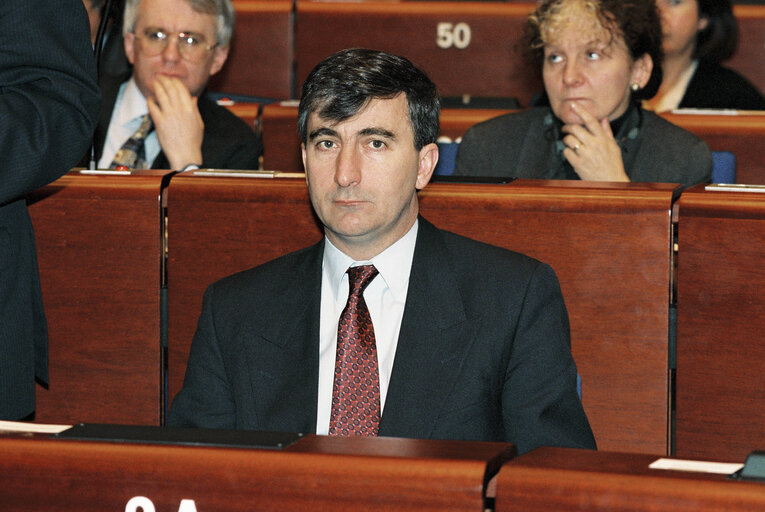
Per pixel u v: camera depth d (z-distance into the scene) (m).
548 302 3.67
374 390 3.57
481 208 4.57
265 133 8.11
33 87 3.63
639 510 1.91
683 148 5.93
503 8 10.03
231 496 2.08
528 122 6.23
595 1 5.83
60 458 2.14
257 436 2.21
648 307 4.46
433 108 3.66
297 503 2.05
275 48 10.28
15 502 2.17
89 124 3.76
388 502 2.01
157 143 6.73
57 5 3.67
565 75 5.88
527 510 1.96
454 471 1.99
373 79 3.49
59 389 4.96
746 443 4.36
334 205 3.56
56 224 4.86
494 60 10.09
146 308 4.87
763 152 7.21
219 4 6.84
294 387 3.57
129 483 2.12
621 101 5.95
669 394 4.50
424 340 3.58
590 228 4.48
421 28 10.10
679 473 1.96
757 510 1.85
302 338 3.65
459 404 3.51
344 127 3.51
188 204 4.79
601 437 4.59
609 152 5.77
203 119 6.69
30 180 3.52
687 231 4.35
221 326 3.74
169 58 6.64
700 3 9.09
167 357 4.93
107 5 5.24
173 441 2.16
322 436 2.21
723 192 4.39
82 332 4.91
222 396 3.70
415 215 3.79
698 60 9.32
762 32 9.94
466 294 3.65
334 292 3.74
